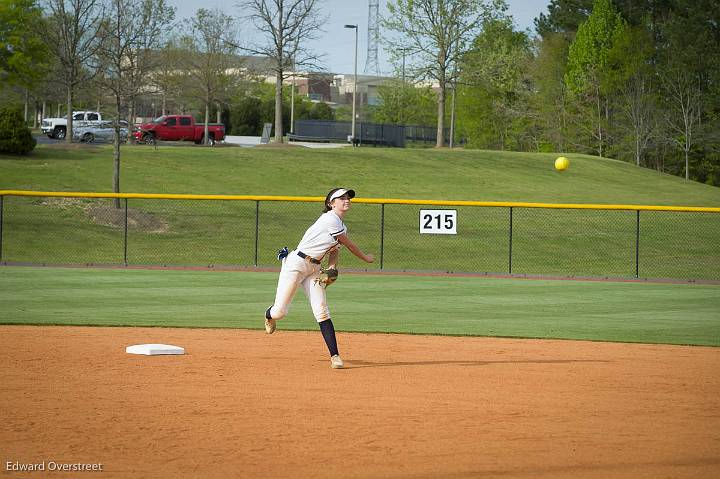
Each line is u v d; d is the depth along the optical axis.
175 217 115.75
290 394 29.34
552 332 49.22
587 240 117.06
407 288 73.56
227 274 81.56
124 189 126.19
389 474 20.45
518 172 173.12
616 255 109.25
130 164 143.50
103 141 196.12
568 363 37.62
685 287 78.31
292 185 142.12
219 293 66.88
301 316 55.31
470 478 20.20
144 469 20.77
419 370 34.78
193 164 148.88
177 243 104.25
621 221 131.38
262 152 167.00
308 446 22.78
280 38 180.25
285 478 20.11
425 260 101.94
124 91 124.38
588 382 32.75
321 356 38.41
